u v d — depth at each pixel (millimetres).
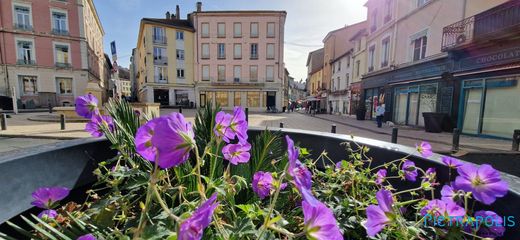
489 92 8867
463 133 9734
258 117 19750
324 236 600
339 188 1267
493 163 5383
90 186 1676
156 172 616
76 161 1557
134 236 611
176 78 31625
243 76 31953
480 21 8781
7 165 1133
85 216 899
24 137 7727
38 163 1308
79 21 26953
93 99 1350
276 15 30969
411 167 1319
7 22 23953
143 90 34125
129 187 978
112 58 8352
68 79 27109
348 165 1378
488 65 8633
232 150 1119
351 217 1070
